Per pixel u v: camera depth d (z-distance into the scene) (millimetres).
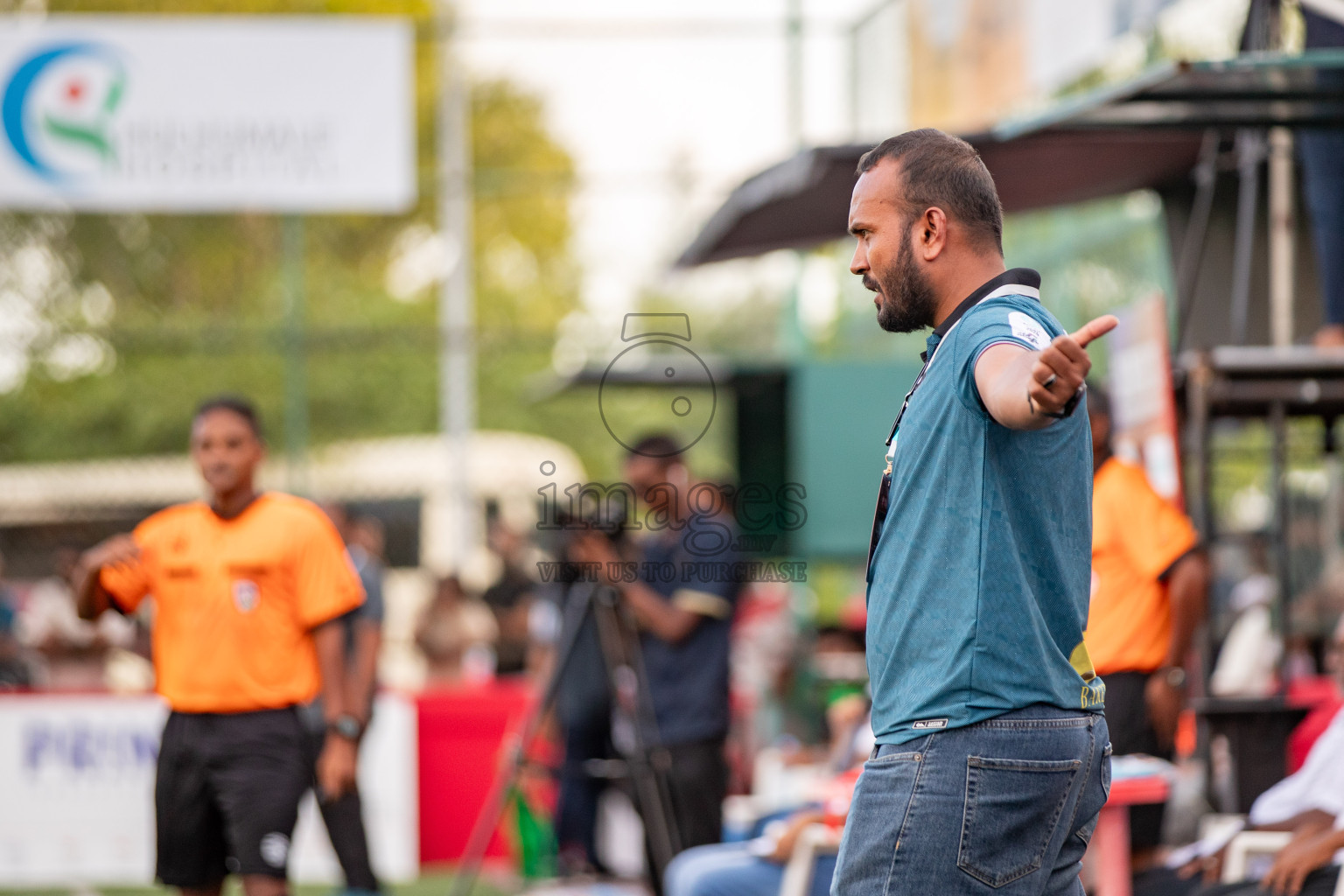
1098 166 23656
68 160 30953
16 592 37750
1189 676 19375
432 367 58000
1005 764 8148
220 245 56562
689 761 20109
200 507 16719
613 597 20172
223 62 31266
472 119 58812
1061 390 7133
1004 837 8195
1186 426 20344
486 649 34312
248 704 16125
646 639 20500
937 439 8375
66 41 30891
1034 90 27641
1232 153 23641
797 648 31219
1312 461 25656
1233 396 17984
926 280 8680
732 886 16344
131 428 54156
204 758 16094
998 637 8211
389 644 40625
